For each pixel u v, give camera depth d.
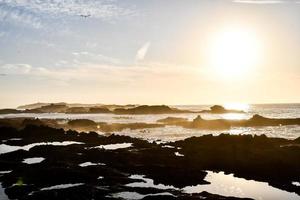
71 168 39.59
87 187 32.69
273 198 30.91
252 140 55.38
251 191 32.88
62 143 61.12
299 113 167.75
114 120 121.75
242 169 40.88
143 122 111.88
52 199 29.86
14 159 46.66
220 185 34.97
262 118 104.94
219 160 44.62
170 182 35.75
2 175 38.25
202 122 98.50
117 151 50.72
